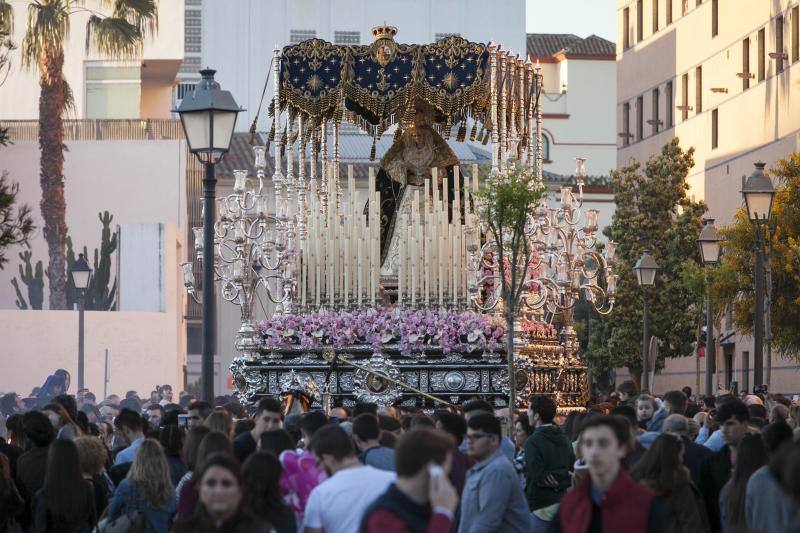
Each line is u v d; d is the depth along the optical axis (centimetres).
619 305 9381
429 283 4119
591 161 18250
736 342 9762
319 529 1659
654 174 9588
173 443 2522
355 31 13725
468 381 3991
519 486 2003
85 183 9850
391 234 4425
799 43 8988
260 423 2311
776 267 6725
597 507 1534
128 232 8188
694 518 2031
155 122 10075
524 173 3731
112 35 10150
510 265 4022
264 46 13550
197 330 11450
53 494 2264
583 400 4428
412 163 4406
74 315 7312
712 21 10562
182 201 9906
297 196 4466
